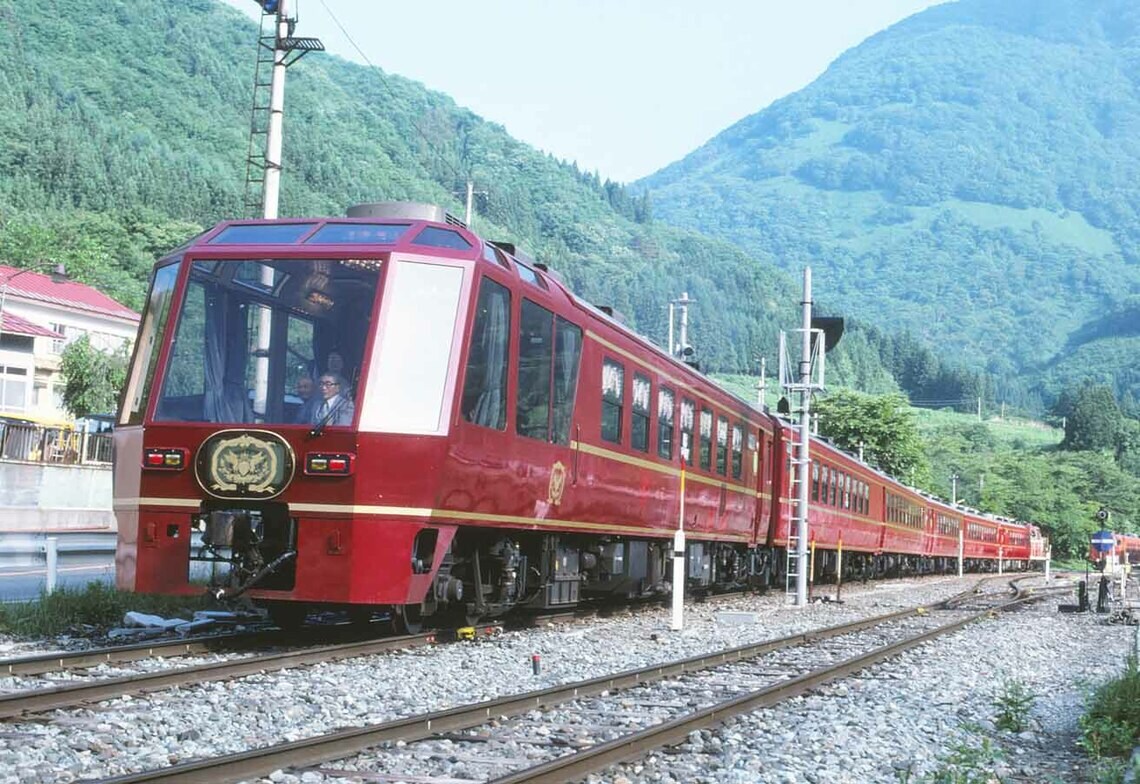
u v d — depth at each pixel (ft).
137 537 35.68
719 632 51.06
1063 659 51.34
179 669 27.94
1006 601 98.89
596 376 48.06
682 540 50.88
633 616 58.03
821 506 99.45
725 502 70.85
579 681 29.84
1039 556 315.37
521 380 40.55
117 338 223.30
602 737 23.91
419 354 35.40
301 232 37.68
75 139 555.69
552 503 43.98
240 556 35.58
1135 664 35.42
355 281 35.83
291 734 22.79
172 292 36.86
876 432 278.87
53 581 44.37
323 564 34.35
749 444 77.36
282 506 35.14
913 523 155.94
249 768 18.84
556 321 43.65
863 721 28.04
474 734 23.09
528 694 26.63
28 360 188.96
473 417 36.81
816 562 102.68
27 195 461.37
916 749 25.27
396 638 36.96
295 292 35.96
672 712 27.68
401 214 39.96
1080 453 513.86
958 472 412.16
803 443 78.38
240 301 36.29
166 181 563.48
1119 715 30.22
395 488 34.50
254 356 35.81
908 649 47.88
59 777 18.30
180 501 35.24
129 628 39.65
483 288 37.24
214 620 41.93
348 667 32.09
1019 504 411.75
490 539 41.93
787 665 39.58
